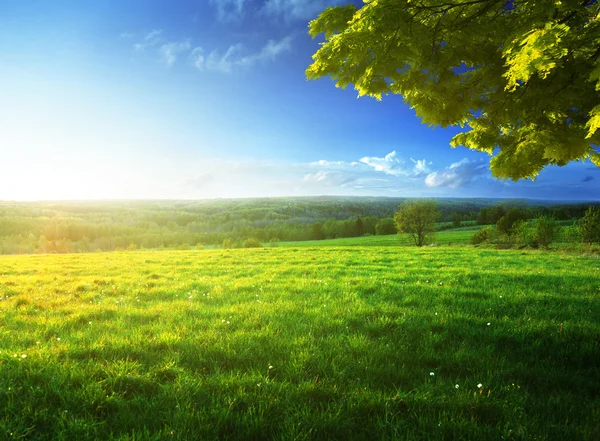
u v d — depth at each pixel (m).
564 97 5.84
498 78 6.38
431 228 63.97
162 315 8.00
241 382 4.57
